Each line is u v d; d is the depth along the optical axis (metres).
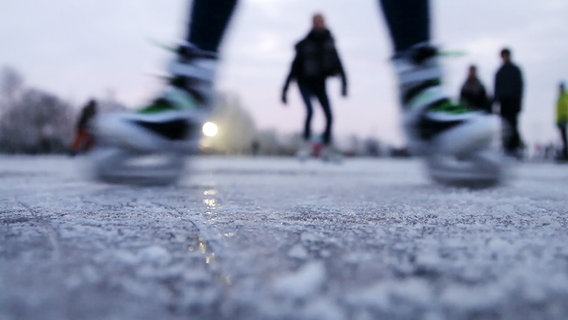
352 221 1.24
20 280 0.60
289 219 1.27
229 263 0.71
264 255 0.77
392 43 2.96
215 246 0.85
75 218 1.24
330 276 0.64
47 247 0.82
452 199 1.97
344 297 0.53
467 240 0.93
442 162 2.86
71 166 6.74
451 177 2.84
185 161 2.81
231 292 0.55
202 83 2.78
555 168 8.74
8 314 0.48
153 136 2.63
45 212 1.38
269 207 1.59
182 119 2.70
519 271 0.66
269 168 7.11
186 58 2.73
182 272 0.64
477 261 0.72
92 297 0.53
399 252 0.80
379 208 1.58
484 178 2.73
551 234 1.03
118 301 0.52
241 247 0.85
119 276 0.62
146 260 0.71
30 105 38.97
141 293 0.55
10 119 38.25
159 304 0.51
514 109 7.09
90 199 1.83
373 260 0.74
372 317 0.47
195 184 2.92
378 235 1.00
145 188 2.53
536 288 0.56
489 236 0.99
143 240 0.91
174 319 0.47
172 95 2.71
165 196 2.03
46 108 39.41
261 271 0.66
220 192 2.30
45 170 5.12
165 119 2.65
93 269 0.66
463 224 1.20
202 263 0.71
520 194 2.28
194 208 1.53
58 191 2.25
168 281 0.60
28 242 0.87
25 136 38.41
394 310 0.49
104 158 2.61
